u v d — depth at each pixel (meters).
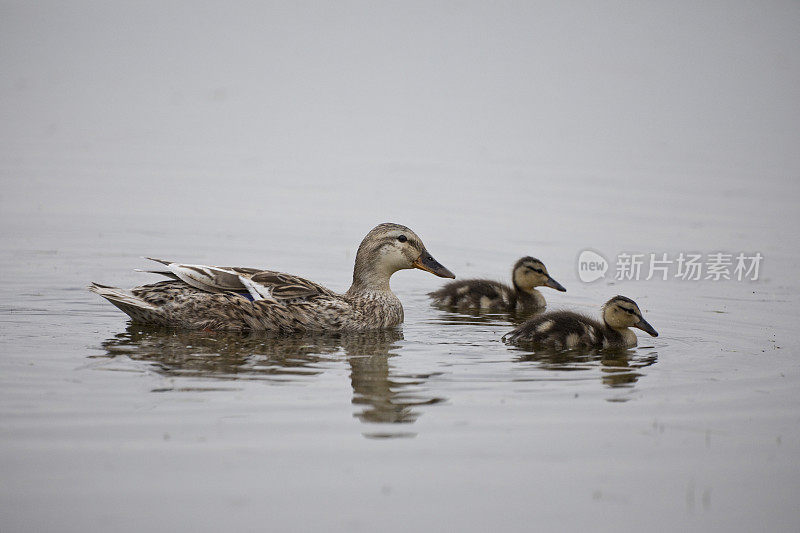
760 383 10.54
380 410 9.44
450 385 10.31
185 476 7.95
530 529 7.41
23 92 32.75
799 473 8.32
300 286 12.62
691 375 10.84
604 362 11.37
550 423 9.26
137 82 35.25
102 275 15.52
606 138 28.39
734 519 7.60
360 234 19.05
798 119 30.09
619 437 8.96
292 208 20.97
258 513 7.43
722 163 25.27
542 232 19.34
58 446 8.39
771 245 18.31
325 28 45.28
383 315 13.05
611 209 21.05
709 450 8.72
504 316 14.16
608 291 15.80
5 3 45.88
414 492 7.85
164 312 12.34
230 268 12.75
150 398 9.56
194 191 22.20
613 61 38.94
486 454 8.55
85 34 42.00
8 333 11.85
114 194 21.62
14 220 19.17
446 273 13.50
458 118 31.19
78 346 11.34
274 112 31.64
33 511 7.37
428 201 21.73
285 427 8.95
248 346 11.66
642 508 7.73
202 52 40.53
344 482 7.96
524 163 25.58
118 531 7.14
